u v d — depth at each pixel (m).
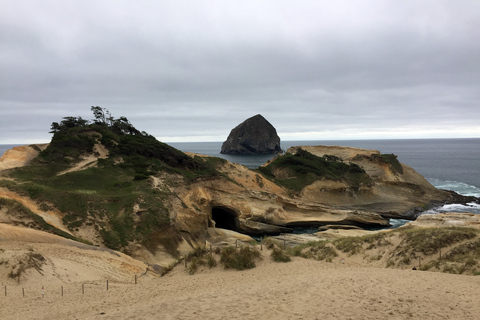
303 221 59.09
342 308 10.62
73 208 35.34
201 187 55.75
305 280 15.45
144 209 36.91
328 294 12.45
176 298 14.08
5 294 16.08
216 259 22.67
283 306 11.04
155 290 17.56
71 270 21.20
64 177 43.06
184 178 53.53
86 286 18.69
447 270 18.77
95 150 53.75
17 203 30.61
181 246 36.97
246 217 56.19
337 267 20.03
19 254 20.02
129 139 59.16
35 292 16.81
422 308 10.56
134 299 15.64
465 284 14.05
